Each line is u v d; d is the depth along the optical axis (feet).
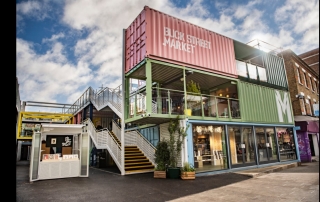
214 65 40.98
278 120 49.70
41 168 33.53
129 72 38.55
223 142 39.04
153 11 35.45
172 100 36.01
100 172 42.11
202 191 23.39
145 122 39.22
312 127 57.52
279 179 28.78
